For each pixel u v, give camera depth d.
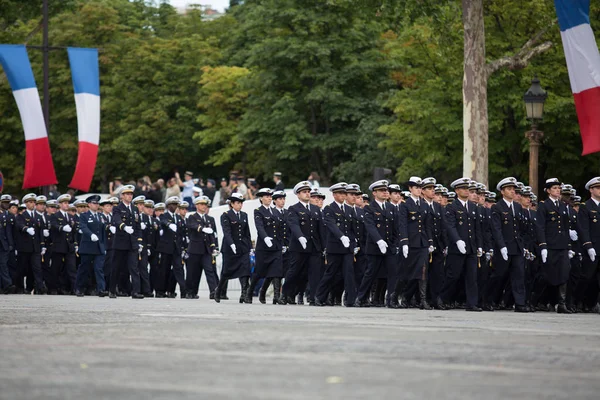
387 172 59.28
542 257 49.97
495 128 99.25
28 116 81.38
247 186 105.25
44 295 70.12
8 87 150.12
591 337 28.09
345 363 19.77
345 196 53.06
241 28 145.75
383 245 50.75
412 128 104.56
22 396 14.68
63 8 128.75
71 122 158.88
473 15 75.94
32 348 22.33
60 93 157.38
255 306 48.12
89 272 69.00
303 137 134.88
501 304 52.69
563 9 56.53
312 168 144.50
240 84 141.38
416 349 23.06
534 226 52.31
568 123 98.94
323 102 136.75
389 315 39.75
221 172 164.00
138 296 59.69
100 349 22.14
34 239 72.19
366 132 124.12
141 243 60.47
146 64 159.00
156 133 155.88
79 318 34.53
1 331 27.56
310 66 137.88
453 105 102.44
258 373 17.91
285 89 142.12
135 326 29.94
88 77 83.25
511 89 97.88
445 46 80.88
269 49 136.25
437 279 51.03
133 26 175.62
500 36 98.94
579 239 50.88
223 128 149.62
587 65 56.41
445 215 49.84
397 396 15.04
